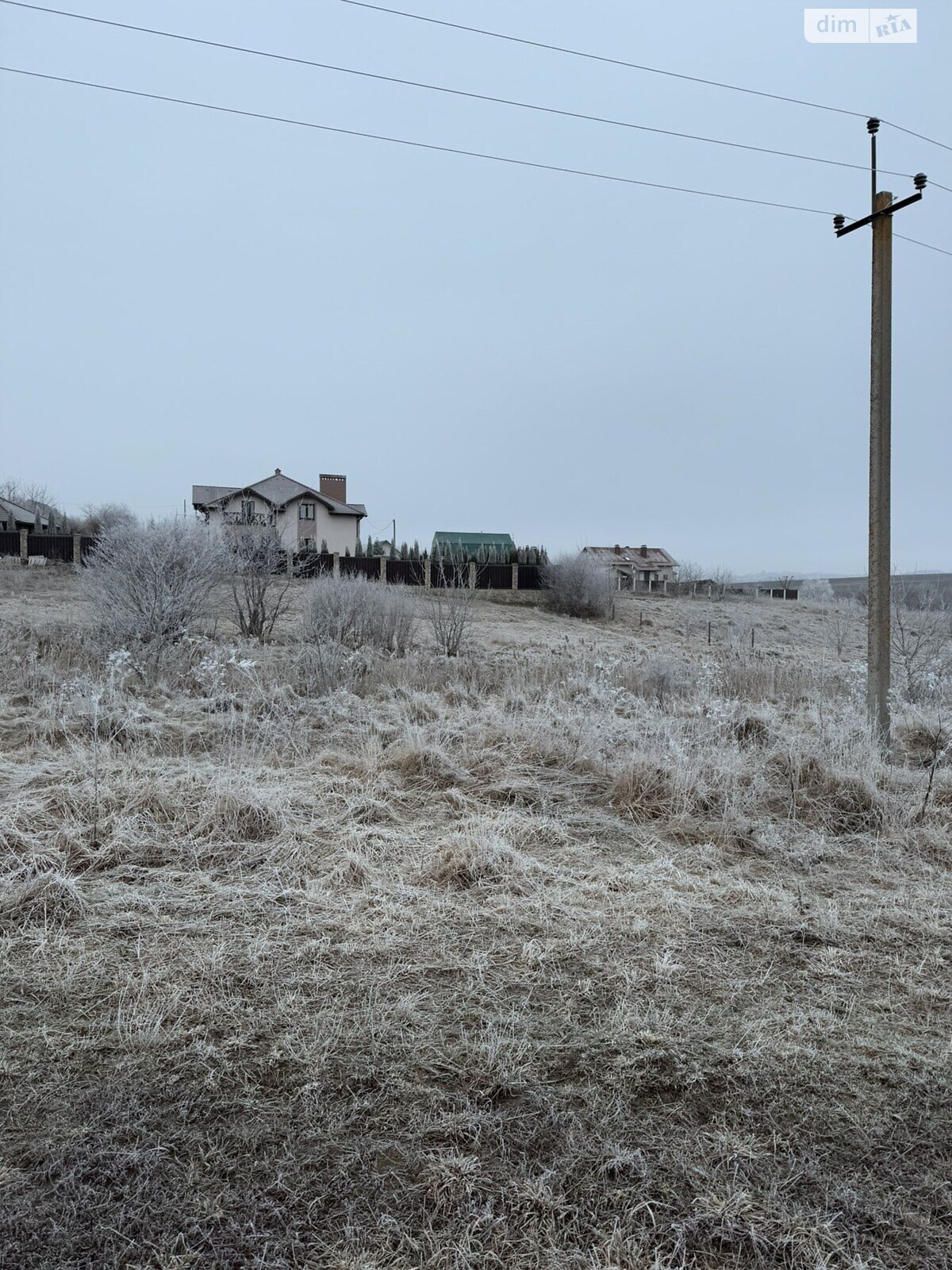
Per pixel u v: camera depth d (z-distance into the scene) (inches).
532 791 208.7
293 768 216.8
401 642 565.9
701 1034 98.9
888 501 264.7
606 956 119.5
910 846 175.8
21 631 444.5
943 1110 85.7
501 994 107.8
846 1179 75.4
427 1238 67.6
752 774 215.8
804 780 213.2
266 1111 83.3
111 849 152.9
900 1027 102.3
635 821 190.4
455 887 145.3
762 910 137.1
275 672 394.3
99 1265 64.3
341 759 222.8
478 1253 66.2
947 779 217.9
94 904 132.2
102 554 449.7
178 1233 67.7
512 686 387.5
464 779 212.7
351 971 112.8
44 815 164.1
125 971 111.0
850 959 121.1
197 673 346.0
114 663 312.5
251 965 113.9
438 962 116.2
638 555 2423.7
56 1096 84.7
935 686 359.6
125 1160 75.4
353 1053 93.7
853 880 155.9
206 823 166.1
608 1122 82.4
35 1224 68.1
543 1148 78.7
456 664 441.4
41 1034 95.7
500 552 1386.6
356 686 371.2
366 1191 72.8
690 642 959.0
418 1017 101.1
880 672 264.5
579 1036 98.2
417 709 315.6
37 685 322.7
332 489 1957.4
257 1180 73.7
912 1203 72.7
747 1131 81.8
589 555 1221.1
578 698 332.2
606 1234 68.4
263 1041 96.0
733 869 158.2
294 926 126.5
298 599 721.0
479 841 157.9
